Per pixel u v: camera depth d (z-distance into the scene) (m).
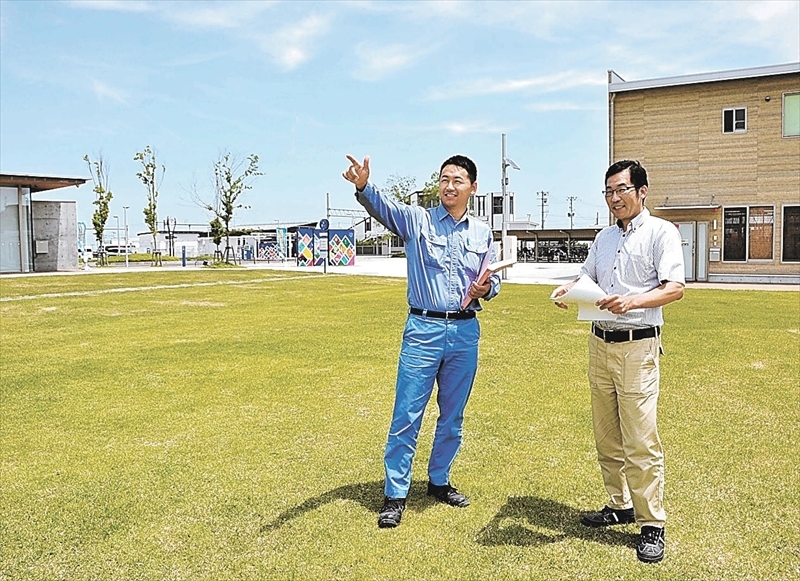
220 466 4.28
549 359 7.52
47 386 6.44
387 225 3.54
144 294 16.44
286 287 18.86
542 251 43.62
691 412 5.37
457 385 3.67
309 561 3.04
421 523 3.43
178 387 6.39
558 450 4.54
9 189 26.52
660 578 2.87
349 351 8.15
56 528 3.41
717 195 19.72
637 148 20.45
